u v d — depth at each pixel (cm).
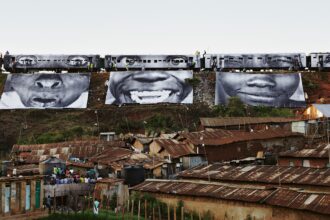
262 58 10981
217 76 10338
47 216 3016
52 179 3847
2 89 10319
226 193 3325
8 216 2816
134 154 5338
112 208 3581
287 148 6250
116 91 10075
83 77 10638
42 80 10406
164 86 10175
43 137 7788
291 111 9012
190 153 5491
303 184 3547
